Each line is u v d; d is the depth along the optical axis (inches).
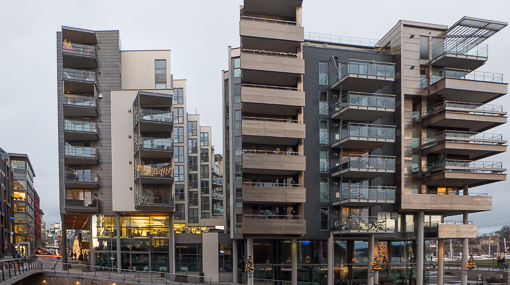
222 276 1393.9
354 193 1205.1
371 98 1245.1
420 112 1380.4
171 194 1348.4
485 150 1336.1
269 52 1316.4
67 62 1409.9
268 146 1320.1
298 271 1304.1
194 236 1425.9
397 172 1322.6
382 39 1466.5
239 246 1397.6
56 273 1176.8
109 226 1376.7
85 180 1354.6
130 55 1528.1
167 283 1095.0
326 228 1266.0
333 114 1304.1
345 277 1328.7
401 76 1328.7
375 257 1213.1
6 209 2650.1
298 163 1205.7
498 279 1588.3
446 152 1368.1
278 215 1208.8
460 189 1439.5
